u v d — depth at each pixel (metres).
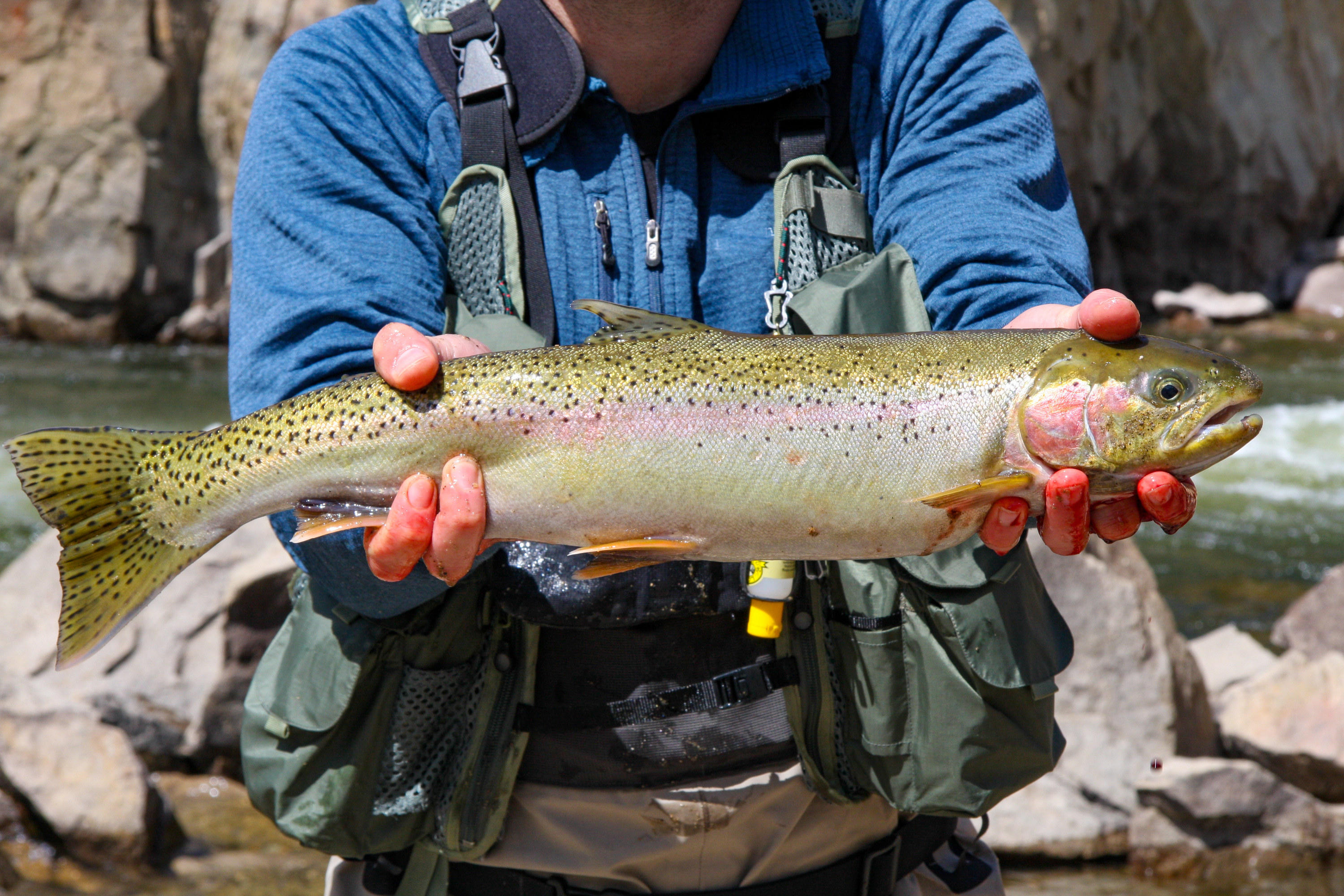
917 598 1.95
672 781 1.97
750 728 1.97
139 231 16.88
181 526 1.83
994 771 1.97
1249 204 20.23
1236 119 19.75
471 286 2.03
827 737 1.97
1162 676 4.97
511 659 1.97
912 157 2.07
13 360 15.40
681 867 2.01
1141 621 5.02
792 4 2.08
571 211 2.04
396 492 1.78
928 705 1.96
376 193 1.99
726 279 2.04
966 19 2.11
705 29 2.04
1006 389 1.71
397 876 2.11
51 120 16.55
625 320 1.80
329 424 1.78
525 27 2.06
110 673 5.29
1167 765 4.63
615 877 2.01
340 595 1.88
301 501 1.80
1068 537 1.70
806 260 2.02
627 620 1.90
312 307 1.89
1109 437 1.67
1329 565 8.83
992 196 2.02
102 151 16.61
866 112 2.11
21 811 4.40
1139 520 1.77
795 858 2.05
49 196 16.59
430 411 1.75
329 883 2.19
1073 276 2.02
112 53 16.55
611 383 1.75
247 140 2.08
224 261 17.39
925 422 1.71
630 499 1.73
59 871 4.29
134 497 1.83
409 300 1.94
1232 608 7.86
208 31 17.09
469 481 1.71
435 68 2.07
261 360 1.90
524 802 1.99
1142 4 18.91
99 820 4.37
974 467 1.71
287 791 1.99
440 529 1.69
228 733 5.17
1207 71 19.48
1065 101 18.19
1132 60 19.28
